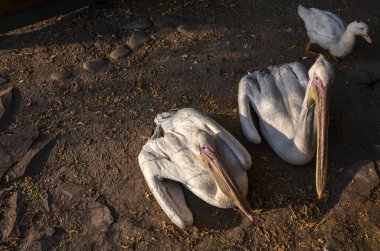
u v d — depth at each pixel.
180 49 2.84
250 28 2.90
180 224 2.14
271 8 2.99
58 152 2.49
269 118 2.30
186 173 2.18
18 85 2.76
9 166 2.46
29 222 2.29
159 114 2.48
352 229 2.16
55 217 2.29
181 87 2.67
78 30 2.99
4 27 2.92
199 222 2.23
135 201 2.31
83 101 2.67
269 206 2.24
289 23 2.90
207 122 2.25
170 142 2.24
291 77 2.38
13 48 2.94
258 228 2.20
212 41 2.86
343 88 2.59
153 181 2.19
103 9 3.08
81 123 2.58
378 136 2.41
